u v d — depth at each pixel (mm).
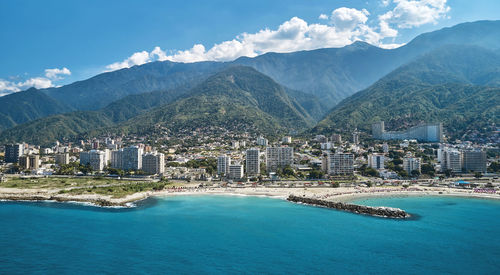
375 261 180500
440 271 169375
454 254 190875
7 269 166875
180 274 163250
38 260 178375
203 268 170375
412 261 180875
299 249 197375
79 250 193125
